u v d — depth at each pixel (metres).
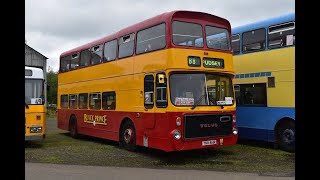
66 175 8.81
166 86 10.52
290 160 10.90
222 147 13.59
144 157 11.66
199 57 10.95
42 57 40.12
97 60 15.38
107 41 14.59
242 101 14.04
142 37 12.05
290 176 8.66
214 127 10.98
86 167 9.95
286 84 12.30
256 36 13.58
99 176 8.70
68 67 18.53
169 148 10.36
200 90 10.92
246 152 12.47
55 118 37.53
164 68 10.65
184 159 11.27
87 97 16.22
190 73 10.84
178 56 10.57
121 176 8.70
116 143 15.42
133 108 12.38
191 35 10.97
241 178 8.44
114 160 11.14
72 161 10.96
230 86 11.61
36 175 8.82
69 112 18.19
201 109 10.78
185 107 10.54
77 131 17.22
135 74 12.31
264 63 13.16
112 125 13.96
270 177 8.53
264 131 13.09
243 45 14.12
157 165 10.30
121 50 13.42
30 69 13.73
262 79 13.19
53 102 53.25
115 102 13.71
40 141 16.31
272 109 12.78
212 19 11.48
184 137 10.38
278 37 12.69
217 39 11.51
